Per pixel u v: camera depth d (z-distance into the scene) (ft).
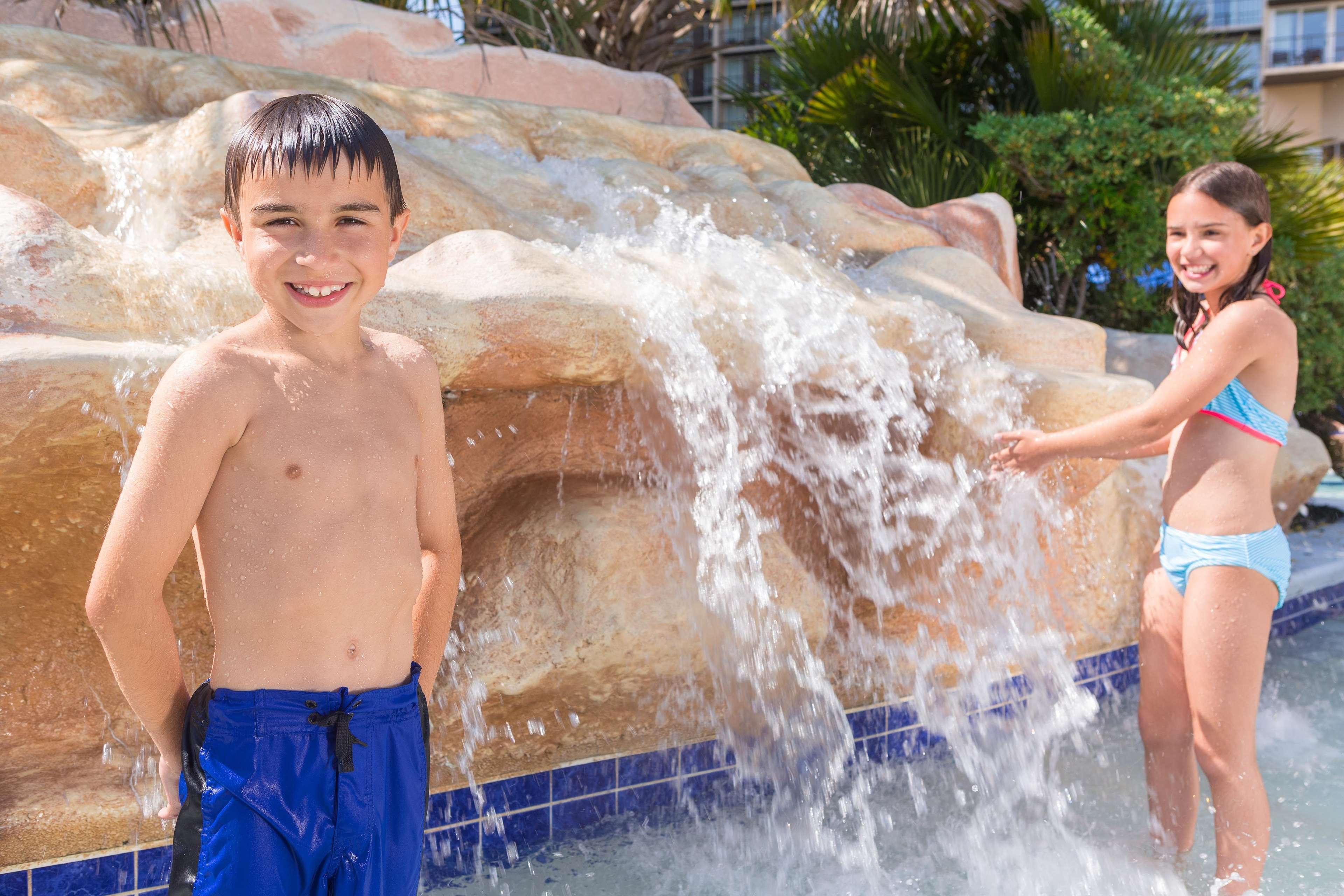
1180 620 8.04
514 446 8.62
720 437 8.57
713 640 8.54
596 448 9.00
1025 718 10.85
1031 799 9.32
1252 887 7.29
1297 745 10.87
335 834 4.46
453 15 16.75
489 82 16.29
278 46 14.17
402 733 4.76
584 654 7.88
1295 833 8.62
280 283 4.32
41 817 6.35
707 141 15.44
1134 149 25.64
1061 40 28.68
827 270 10.16
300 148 4.25
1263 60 107.34
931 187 26.53
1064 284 28.58
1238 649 7.43
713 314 8.26
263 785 4.33
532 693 7.82
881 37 31.17
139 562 4.17
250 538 4.39
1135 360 18.40
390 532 4.74
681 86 29.96
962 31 31.24
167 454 4.18
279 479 4.43
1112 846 8.35
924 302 9.97
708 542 8.60
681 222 11.62
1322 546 18.56
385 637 4.75
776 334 8.60
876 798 9.21
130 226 8.87
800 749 9.37
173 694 4.59
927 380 9.65
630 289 8.02
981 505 9.55
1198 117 26.58
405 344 5.16
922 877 7.73
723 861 7.92
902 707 10.02
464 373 7.07
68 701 6.82
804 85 32.22
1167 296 27.86
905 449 9.82
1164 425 7.75
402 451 4.84
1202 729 7.59
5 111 8.50
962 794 9.34
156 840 6.68
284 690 4.44
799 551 10.27
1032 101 30.81
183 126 9.57
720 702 8.84
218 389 4.27
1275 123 99.60
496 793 7.83
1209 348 7.53
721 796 8.99
